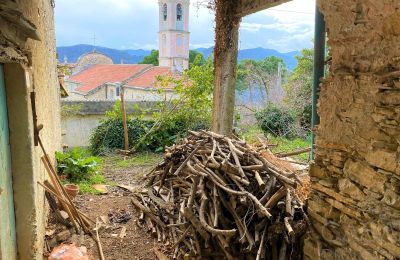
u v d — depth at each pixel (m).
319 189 2.98
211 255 3.52
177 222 4.17
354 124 2.61
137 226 4.79
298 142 9.75
